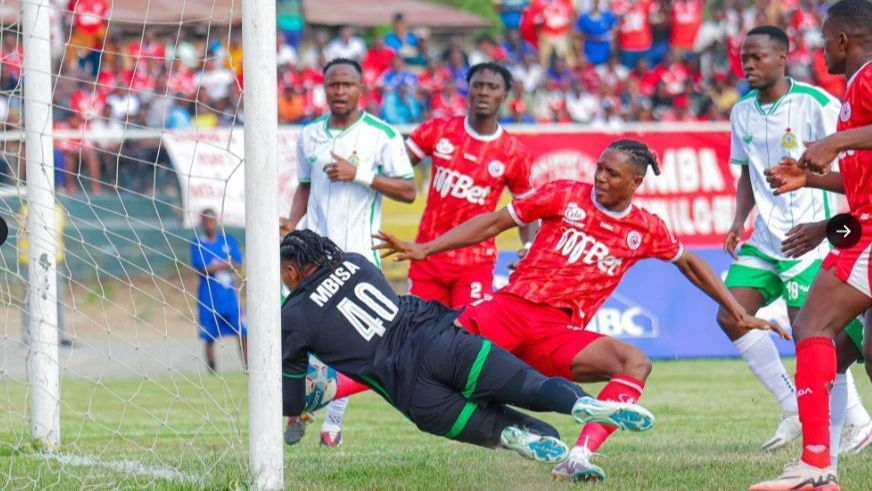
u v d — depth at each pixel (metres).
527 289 13.36
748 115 17.45
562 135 32.81
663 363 30.89
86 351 33.75
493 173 19.19
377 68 47.44
